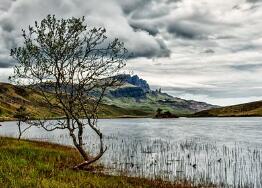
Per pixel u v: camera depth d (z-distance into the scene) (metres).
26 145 37.00
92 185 19.14
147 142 67.88
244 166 38.28
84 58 25.30
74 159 31.72
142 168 33.19
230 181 29.62
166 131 112.00
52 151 34.03
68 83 25.36
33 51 24.98
